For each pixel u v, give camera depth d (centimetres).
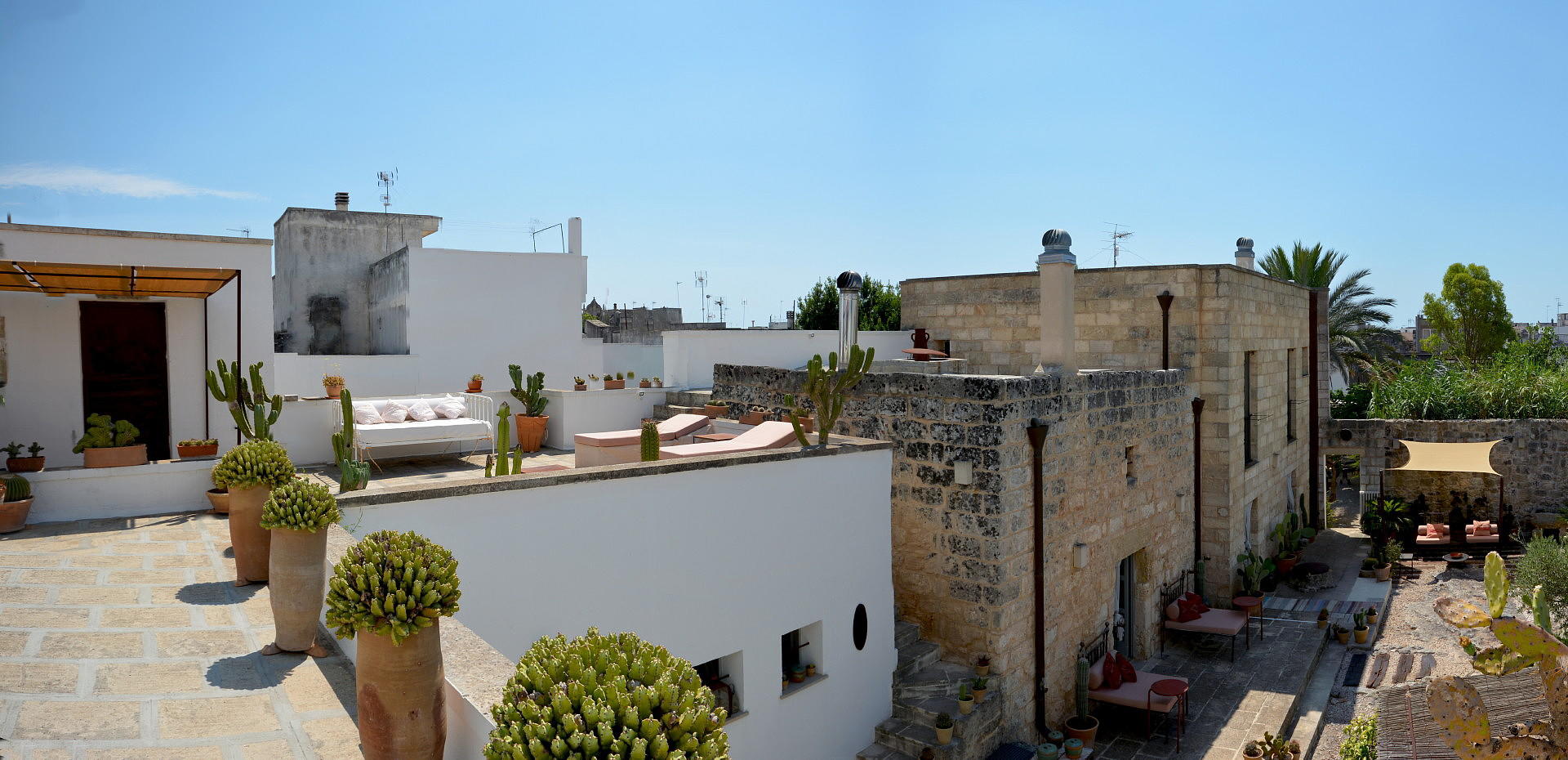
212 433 1255
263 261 1277
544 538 738
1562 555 1540
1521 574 1609
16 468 914
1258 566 1798
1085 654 1310
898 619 1223
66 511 923
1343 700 1415
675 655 828
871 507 1043
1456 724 543
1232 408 1752
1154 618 1541
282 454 750
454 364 2089
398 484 1213
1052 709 1220
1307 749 1237
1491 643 1602
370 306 2478
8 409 1116
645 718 359
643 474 802
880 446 1055
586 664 390
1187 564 1691
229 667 571
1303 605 1848
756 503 901
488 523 707
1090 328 1878
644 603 805
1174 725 1280
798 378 1382
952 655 1162
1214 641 1619
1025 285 1986
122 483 948
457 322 2097
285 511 588
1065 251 1453
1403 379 3030
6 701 498
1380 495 2570
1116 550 1405
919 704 1073
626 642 407
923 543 1194
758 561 902
